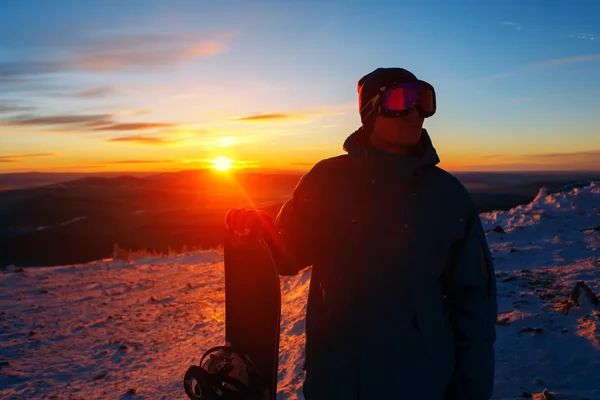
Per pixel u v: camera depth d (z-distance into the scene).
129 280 11.26
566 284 5.61
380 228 1.65
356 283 1.65
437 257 1.67
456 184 1.75
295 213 1.73
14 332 7.25
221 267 12.53
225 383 1.70
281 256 1.70
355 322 1.64
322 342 1.71
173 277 11.49
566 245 7.71
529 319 4.59
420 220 1.65
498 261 7.20
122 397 4.87
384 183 1.66
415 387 1.62
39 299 9.45
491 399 3.41
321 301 1.74
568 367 3.66
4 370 5.73
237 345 1.75
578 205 10.08
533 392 3.41
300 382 4.32
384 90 1.67
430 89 1.68
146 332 7.22
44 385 5.32
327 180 1.71
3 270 12.76
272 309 1.72
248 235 1.69
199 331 7.04
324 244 1.69
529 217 9.80
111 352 6.39
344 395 1.64
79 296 9.71
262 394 1.70
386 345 1.62
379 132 1.72
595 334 4.00
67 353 6.40
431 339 1.65
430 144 1.73
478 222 1.75
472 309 1.71
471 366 1.69
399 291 1.64
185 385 1.80
